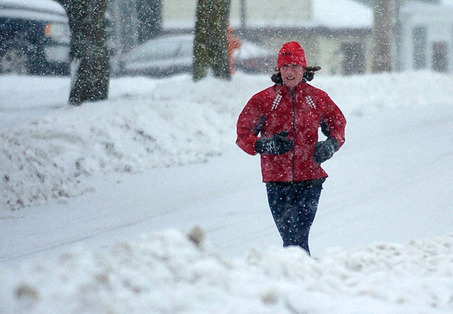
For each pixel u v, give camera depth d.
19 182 33.19
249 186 32.19
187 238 10.77
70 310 7.83
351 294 11.70
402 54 146.75
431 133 40.47
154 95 47.88
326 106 19.31
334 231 24.67
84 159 35.75
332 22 134.25
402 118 45.03
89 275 8.75
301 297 9.59
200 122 41.03
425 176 31.69
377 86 60.00
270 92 19.28
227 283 9.55
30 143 35.84
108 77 48.78
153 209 29.66
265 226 26.08
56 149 35.91
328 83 58.91
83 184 33.97
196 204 29.83
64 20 61.03
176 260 9.82
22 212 31.02
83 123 38.00
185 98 47.03
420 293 12.56
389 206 27.45
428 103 53.06
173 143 38.41
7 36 58.81
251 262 11.38
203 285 9.25
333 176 32.25
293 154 19.14
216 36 52.72
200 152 38.06
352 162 34.41
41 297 7.88
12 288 8.27
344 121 19.44
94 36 47.94
